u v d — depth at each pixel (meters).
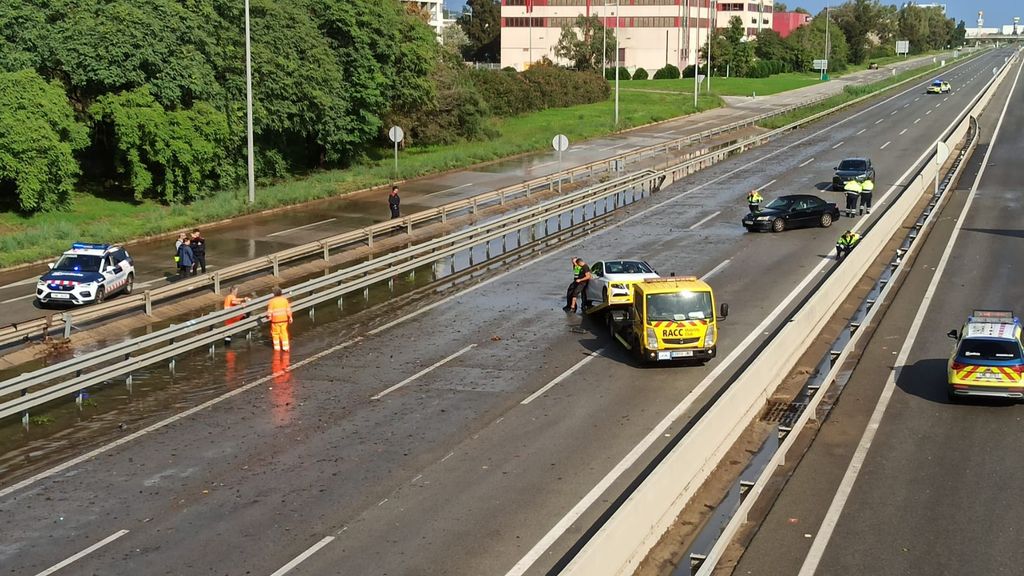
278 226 43.47
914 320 26.61
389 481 16.55
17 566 13.74
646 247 37.50
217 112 48.34
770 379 20.92
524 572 13.34
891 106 93.25
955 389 19.75
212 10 49.06
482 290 31.75
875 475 16.48
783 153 64.12
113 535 14.70
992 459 17.12
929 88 106.38
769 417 19.73
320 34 57.78
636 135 79.50
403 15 66.50
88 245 31.17
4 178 43.06
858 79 144.00
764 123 79.81
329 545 14.21
